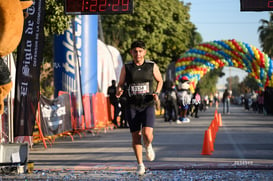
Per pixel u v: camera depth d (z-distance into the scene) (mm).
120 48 46719
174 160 11773
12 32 7941
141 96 9359
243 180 8719
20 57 13430
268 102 39156
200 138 17828
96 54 24031
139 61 9445
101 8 14781
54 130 16703
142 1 47281
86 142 17359
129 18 46562
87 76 23359
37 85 13688
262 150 13688
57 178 9289
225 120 31219
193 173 9594
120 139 18266
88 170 10266
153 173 9641
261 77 40000
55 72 22656
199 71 42000
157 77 9570
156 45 47812
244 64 40844
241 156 12391
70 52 22484
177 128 23641
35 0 13547
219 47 40719
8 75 8320
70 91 22172
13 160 10211
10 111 13844
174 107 28391
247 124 26406
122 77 9477
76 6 14883
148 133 9258
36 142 17109
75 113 20219
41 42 13648
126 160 12031
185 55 42125
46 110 16094
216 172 9680
